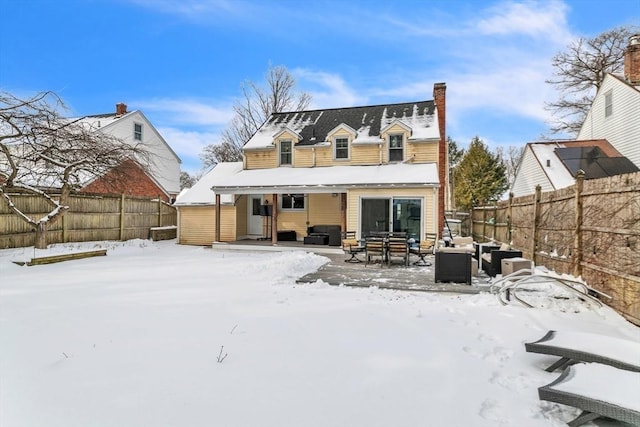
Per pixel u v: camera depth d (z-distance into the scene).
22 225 12.38
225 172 19.33
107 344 4.14
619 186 5.35
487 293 6.67
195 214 17.55
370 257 11.10
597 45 27.17
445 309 5.68
